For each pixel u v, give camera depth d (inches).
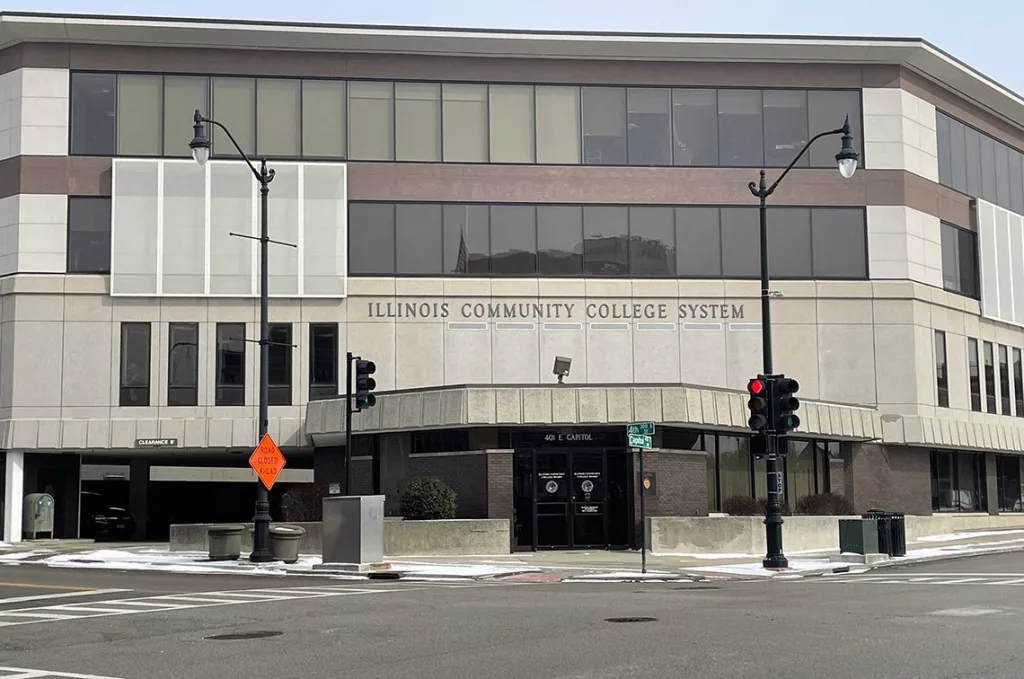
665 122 1724.9
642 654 476.4
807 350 1704.0
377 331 1649.9
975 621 589.9
